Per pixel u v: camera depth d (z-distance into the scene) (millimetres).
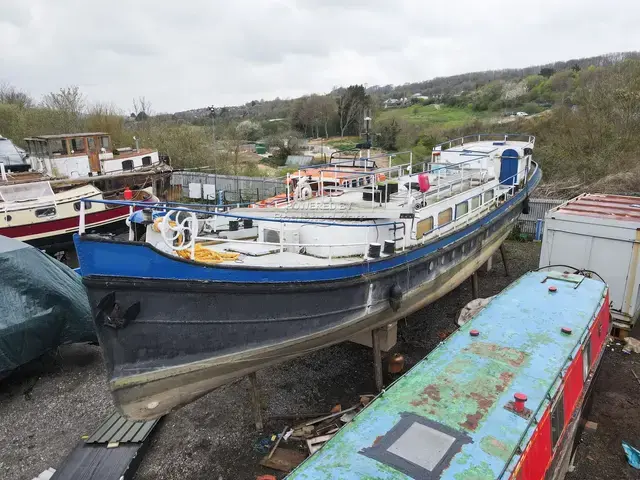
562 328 5551
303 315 6418
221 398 7910
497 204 11547
